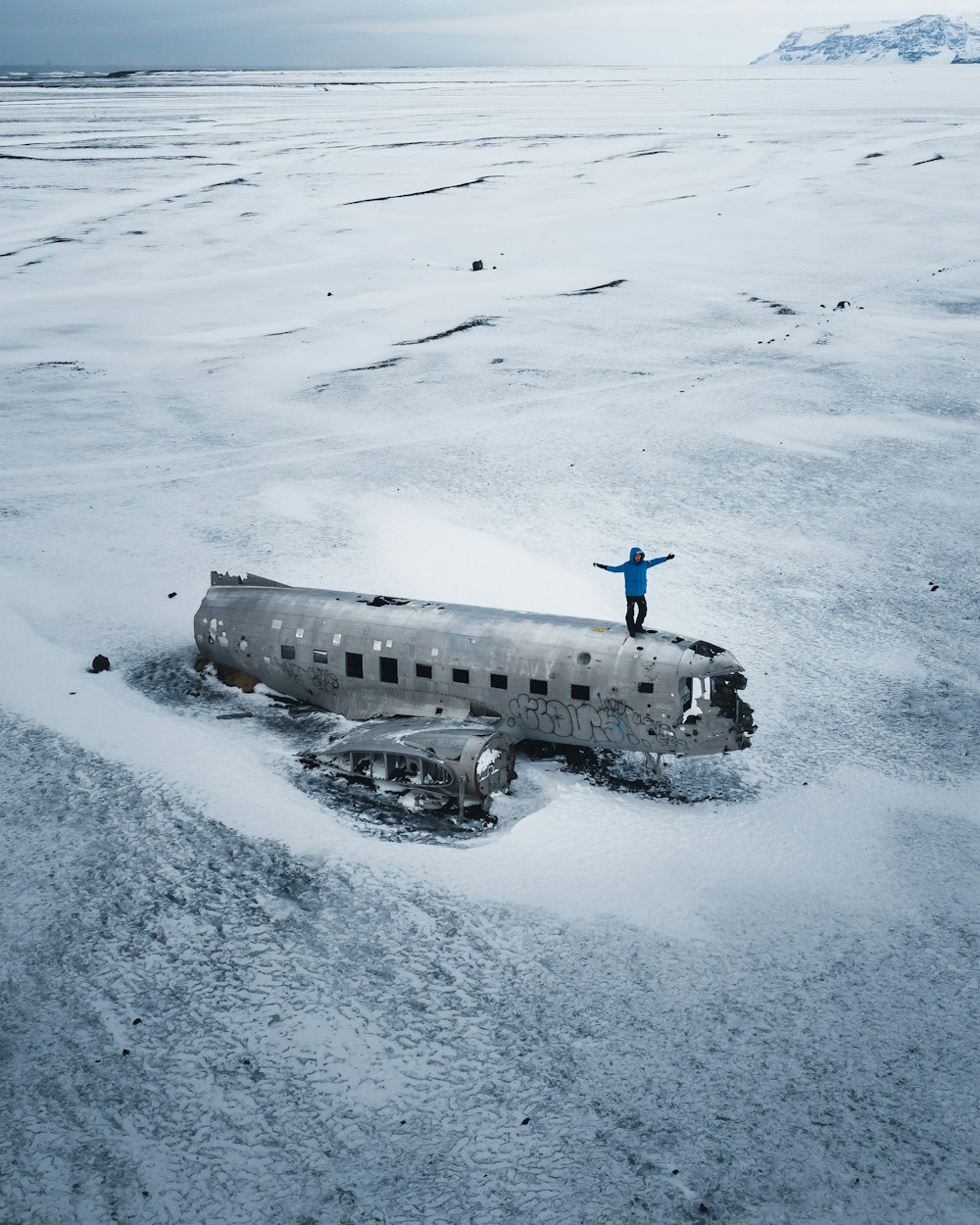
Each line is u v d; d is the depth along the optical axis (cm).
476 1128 1930
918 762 3203
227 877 2633
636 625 3128
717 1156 1861
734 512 5375
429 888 2598
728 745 2989
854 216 13650
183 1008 2217
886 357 8100
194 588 4547
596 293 10462
